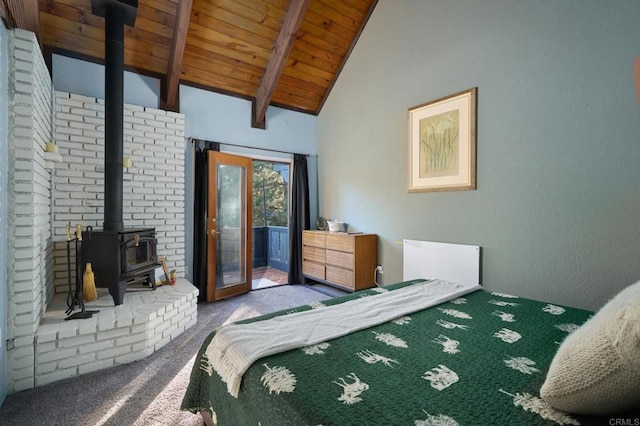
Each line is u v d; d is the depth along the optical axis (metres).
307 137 4.93
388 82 3.79
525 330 1.34
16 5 1.83
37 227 2.07
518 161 2.65
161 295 2.80
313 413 0.80
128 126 3.24
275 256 5.98
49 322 2.12
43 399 1.79
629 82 2.12
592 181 2.28
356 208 4.29
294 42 3.97
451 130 3.11
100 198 3.06
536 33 2.53
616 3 2.16
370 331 1.33
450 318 1.50
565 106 2.39
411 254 3.49
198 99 3.93
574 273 2.37
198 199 3.82
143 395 1.84
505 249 2.75
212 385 1.25
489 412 0.79
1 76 1.78
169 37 3.36
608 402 0.68
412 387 0.91
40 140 2.22
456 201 3.10
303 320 1.44
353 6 3.87
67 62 3.07
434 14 3.26
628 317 0.63
